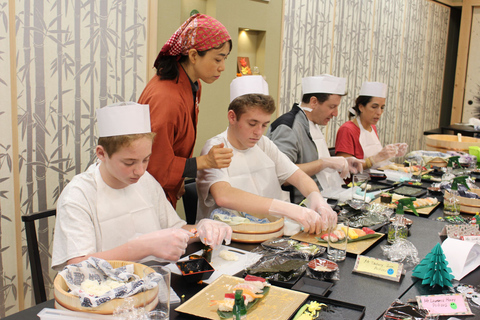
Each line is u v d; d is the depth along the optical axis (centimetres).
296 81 444
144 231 163
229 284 128
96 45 269
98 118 145
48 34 244
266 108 191
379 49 576
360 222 192
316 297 122
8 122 232
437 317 115
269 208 179
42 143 249
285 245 162
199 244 166
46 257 257
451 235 162
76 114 263
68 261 137
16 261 243
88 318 99
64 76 255
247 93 200
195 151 357
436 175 309
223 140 209
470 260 151
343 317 113
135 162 144
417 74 692
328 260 145
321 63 473
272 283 133
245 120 193
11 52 229
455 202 210
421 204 222
